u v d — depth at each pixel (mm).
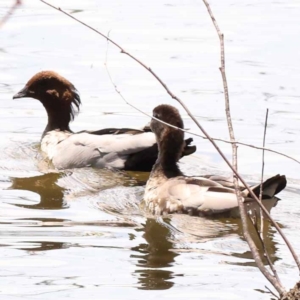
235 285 10328
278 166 15820
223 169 15844
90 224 12852
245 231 8523
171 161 14633
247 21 26844
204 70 21891
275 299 9891
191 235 12336
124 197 14570
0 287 10219
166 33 25312
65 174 15992
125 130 16766
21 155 17031
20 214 13320
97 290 10141
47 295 9984
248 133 17688
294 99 19578
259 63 22422
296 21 26797
